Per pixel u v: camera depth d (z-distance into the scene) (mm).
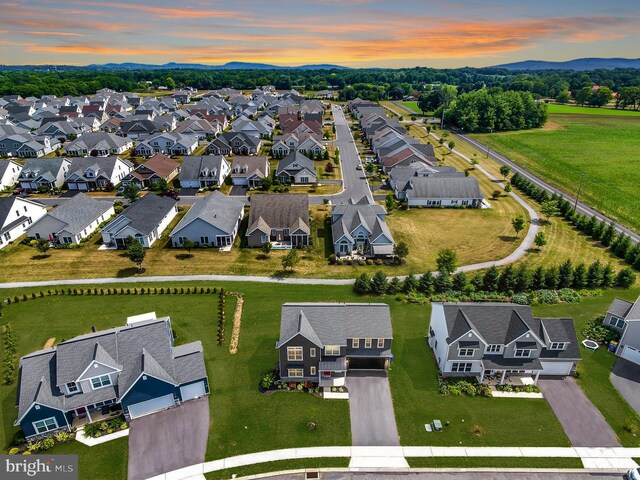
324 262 69000
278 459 36438
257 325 53250
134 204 77938
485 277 60844
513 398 43062
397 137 125500
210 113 180625
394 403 42281
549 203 85250
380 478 35031
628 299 59656
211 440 38062
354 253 71875
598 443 38281
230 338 50875
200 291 60219
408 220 85250
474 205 92125
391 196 90875
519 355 45000
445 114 190875
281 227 75062
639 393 44000
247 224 82125
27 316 54812
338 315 45500
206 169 100812
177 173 110938
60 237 73562
